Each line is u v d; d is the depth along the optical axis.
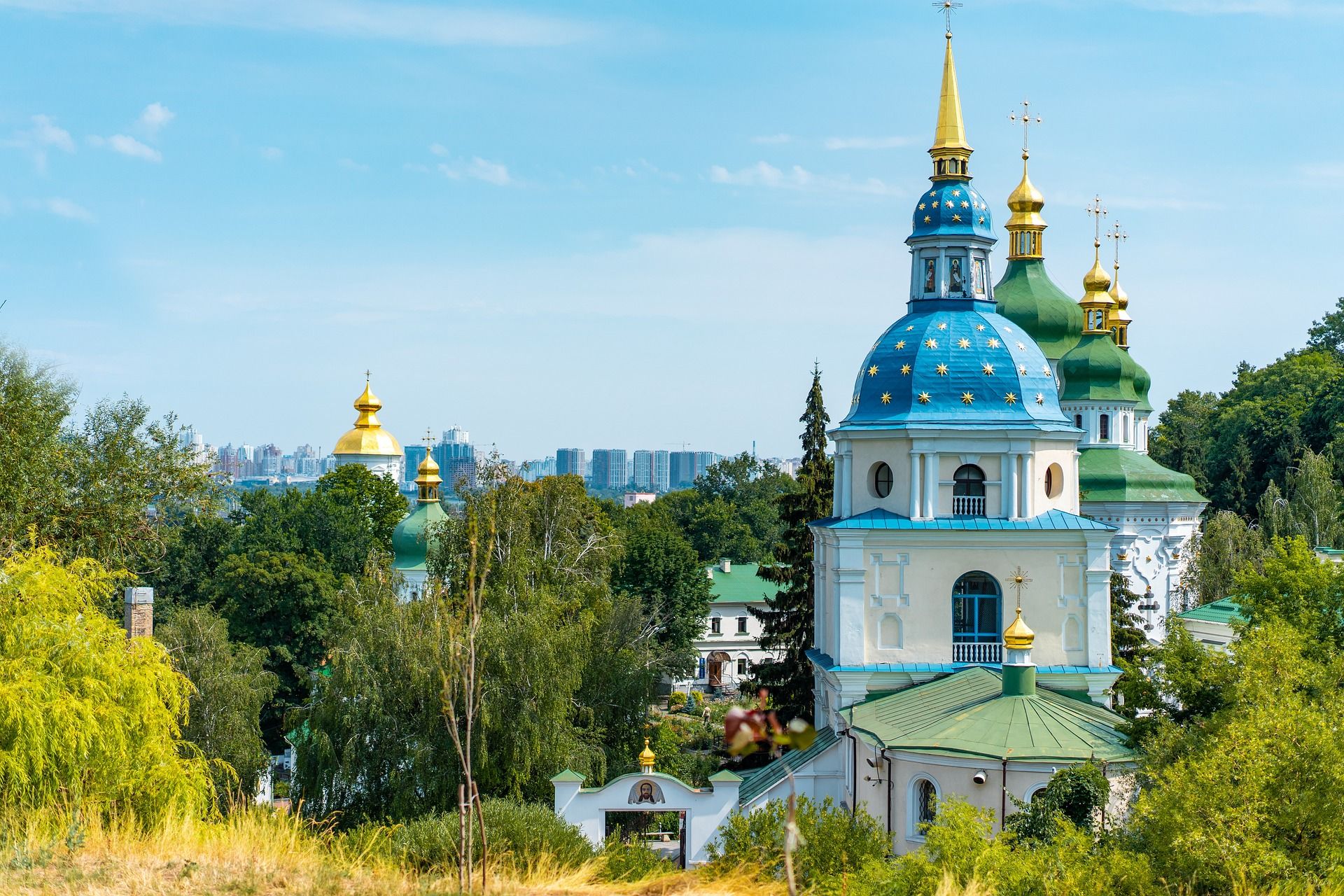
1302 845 30.27
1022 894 30.11
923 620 53.41
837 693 54.19
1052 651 53.50
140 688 35.38
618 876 28.59
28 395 47.22
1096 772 39.47
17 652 34.09
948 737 44.94
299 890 23.06
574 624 61.41
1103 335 91.25
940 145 58.97
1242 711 34.94
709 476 184.75
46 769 31.52
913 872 31.30
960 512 54.25
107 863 23.88
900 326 57.53
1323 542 88.81
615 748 61.47
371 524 122.06
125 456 50.62
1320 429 115.25
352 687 52.22
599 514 91.69
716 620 123.31
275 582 91.88
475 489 67.81
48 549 38.53
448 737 51.22
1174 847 29.92
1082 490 88.12
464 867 24.70
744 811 49.59
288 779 79.75
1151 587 88.31
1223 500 117.12
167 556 100.62
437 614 49.25
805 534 69.75
